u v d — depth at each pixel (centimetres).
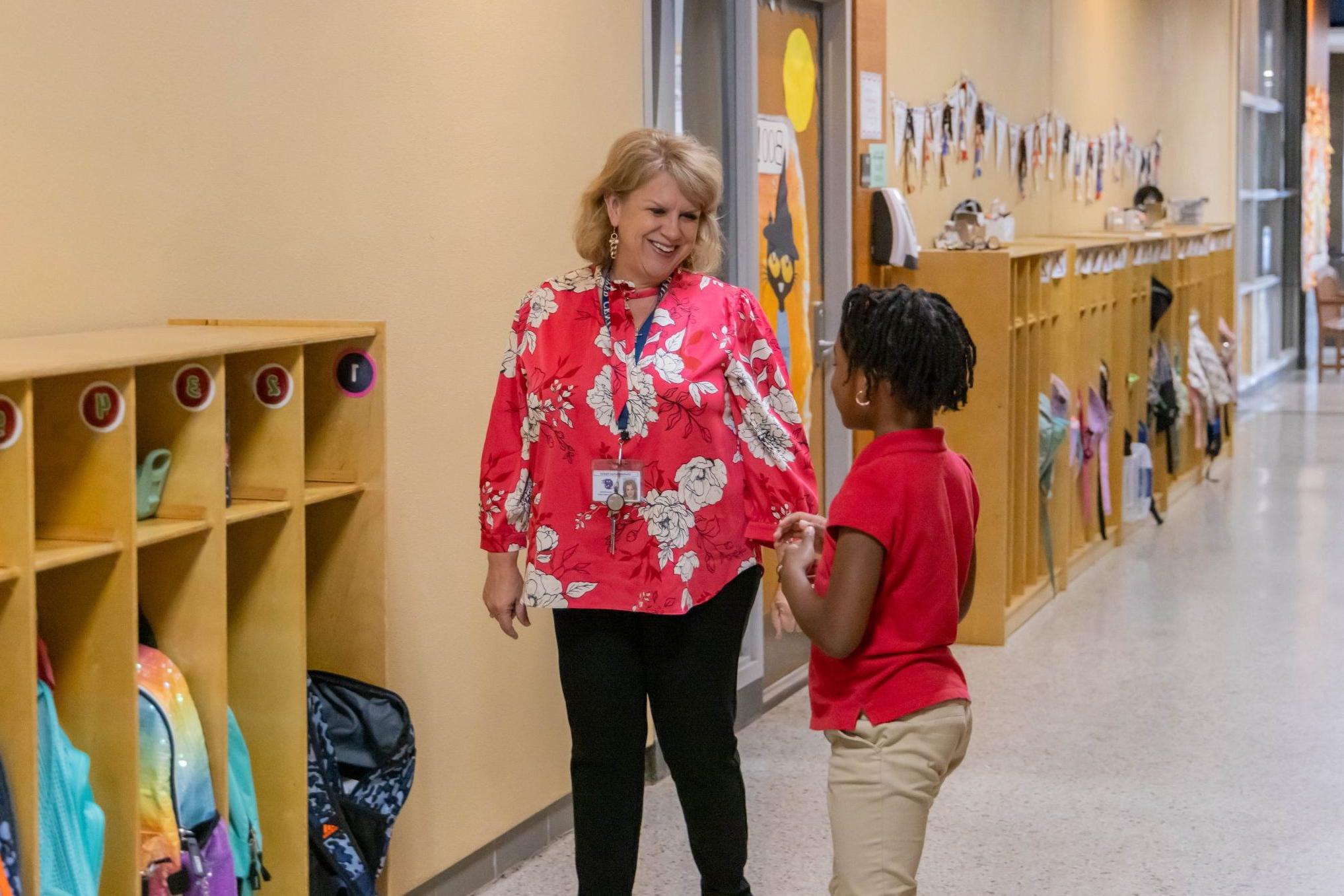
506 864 343
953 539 228
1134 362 761
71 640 192
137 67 229
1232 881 329
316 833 231
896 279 546
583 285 254
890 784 221
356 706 240
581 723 255
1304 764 409
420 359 304
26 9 210
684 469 247
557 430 249
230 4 248
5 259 208
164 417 208
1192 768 407
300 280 267
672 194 245
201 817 205
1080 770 406
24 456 170
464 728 324
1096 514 706
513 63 331
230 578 227
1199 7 1103
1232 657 523
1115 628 568
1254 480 914
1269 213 1445
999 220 645
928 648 225
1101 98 880
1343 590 624
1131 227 858
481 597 326
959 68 630
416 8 297
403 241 296
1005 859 343
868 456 227
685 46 427
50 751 182
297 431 221
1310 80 1501
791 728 451
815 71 493
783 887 326
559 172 351
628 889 259
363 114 283
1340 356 1480
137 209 230
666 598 247
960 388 229
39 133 213
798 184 483
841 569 220
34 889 174
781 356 262
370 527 242
